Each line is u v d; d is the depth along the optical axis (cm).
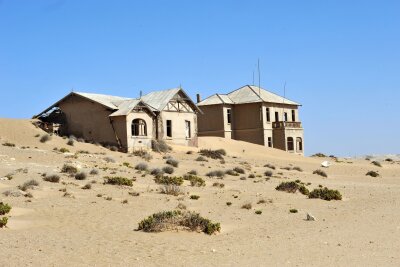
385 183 4309
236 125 7181
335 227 1938
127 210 2191
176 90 5866
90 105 5409
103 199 2439
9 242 1476
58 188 2642
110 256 1347
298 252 1454
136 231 1753
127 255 1368
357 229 1884
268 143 7025
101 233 1692
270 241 1638
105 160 4203
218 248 1509
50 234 1636
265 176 4191
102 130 5294
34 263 1227
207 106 7156
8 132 5012
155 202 2450
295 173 4725
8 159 3734
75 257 1316
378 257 1377
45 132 5294
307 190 3117
